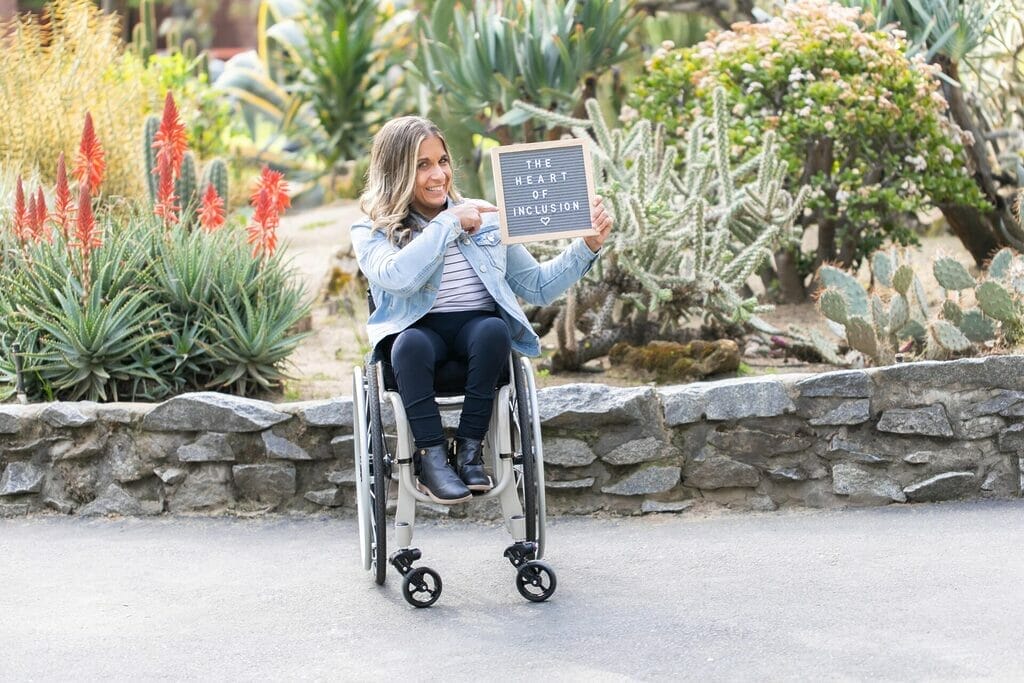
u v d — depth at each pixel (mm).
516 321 4590
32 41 9852
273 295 7105
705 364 6820
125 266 6828
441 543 5414
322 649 4137
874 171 8336
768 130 7707
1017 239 8586
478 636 4195
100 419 5996
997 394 5684
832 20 8000
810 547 5070
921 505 5664
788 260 8805
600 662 3908
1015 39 9070
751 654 3914
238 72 15758
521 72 9375
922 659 3803
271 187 7172
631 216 6887
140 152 9727
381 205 4512
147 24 16859
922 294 6555
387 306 4523
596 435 5789
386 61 15461
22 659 4102
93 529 5770
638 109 8945
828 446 5723
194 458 5938
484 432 4426
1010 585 4445
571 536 5449
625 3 10070
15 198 7289
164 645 4215
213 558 5250
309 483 5922
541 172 4523
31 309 6758
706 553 5066
